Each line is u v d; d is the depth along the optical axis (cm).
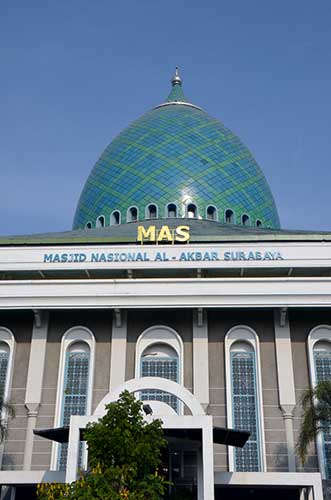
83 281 2809
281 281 2775
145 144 4250
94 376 2806
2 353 2897
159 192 4031
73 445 2006
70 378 2830
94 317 2914
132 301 2777
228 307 2758
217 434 2283
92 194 4278
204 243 2967
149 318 2895
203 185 4066
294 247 2919
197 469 2239
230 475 2264
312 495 2286
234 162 4250
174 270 2917
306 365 2812
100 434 1742
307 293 2750
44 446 2684
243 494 2561
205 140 4275
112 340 2839
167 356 2848
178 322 2884
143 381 2184
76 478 1955
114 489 1677
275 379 2777
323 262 2883
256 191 4259
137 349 2841
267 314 2895
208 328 2875
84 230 3566
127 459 1716
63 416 2753
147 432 1791
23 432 2727
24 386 2811
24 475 2314
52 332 2903
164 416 2031
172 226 3494
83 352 2886
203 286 2781
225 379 2781
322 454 2616
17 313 2928
